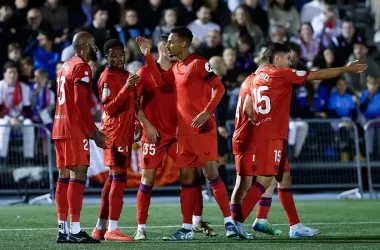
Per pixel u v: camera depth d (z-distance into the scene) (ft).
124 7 188.55
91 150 163.53
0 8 189.16
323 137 175.52
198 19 195.93
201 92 92.48
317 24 208.74
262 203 98.68
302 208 143.43
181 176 94.02
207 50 183.83
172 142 96.63
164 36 97.25
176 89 93.50
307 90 182.50
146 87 96.27
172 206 149.28
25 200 164.86
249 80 96.48
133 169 163.32
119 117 95.66
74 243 90.22
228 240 92.32
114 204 95.04
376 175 178.09
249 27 197.06
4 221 120.47
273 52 94.73
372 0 229.45
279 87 93.15
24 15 190.80
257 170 93.76
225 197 93.56
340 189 180.86
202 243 89.04
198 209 99.35
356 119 183.62
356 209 140.77
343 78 191.52
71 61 90.84
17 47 179.52
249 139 96.02
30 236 99.14
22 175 164.55
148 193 95.81
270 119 93.40
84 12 201.36
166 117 96.37
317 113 180.45
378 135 177.78
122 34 186.39
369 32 226.79
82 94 88.94
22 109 171.73
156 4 197.57
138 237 95.04
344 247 84.38
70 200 90.68
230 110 167.94
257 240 92.12
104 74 96.53
